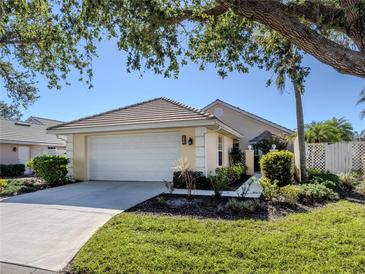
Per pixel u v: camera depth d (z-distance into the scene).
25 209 7.47
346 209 6.75
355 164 13.34
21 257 4.37
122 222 5.87
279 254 4.16
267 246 4.42
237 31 5.41
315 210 6.79
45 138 24.53
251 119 22.84
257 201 7.15
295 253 4.17
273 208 6.88
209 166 11.81
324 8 3.75
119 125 11.58
